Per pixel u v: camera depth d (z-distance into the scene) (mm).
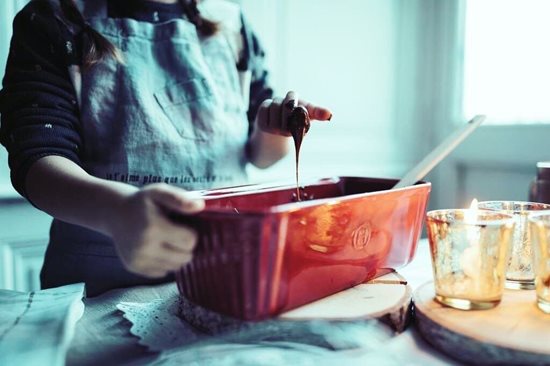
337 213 373
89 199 366
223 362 323
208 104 666
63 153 480
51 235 630
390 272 469
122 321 402
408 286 429
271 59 1046
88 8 630
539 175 585
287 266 345
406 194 440
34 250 865
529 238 418
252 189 489
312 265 367
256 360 325
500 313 366
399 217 443
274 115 625
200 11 709
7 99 511
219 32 713
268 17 1032
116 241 333
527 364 307
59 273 593
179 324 387
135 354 341
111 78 601
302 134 535
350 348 344
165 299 453
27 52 541
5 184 810
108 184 376
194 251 339
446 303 380
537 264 376
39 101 510
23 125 483
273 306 342
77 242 591
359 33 1178
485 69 1120
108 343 359
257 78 801
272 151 696
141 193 314
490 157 1075
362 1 1174
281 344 349
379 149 1223
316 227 359
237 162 705
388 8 1214
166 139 627
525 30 1018
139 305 435
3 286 831
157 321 394
